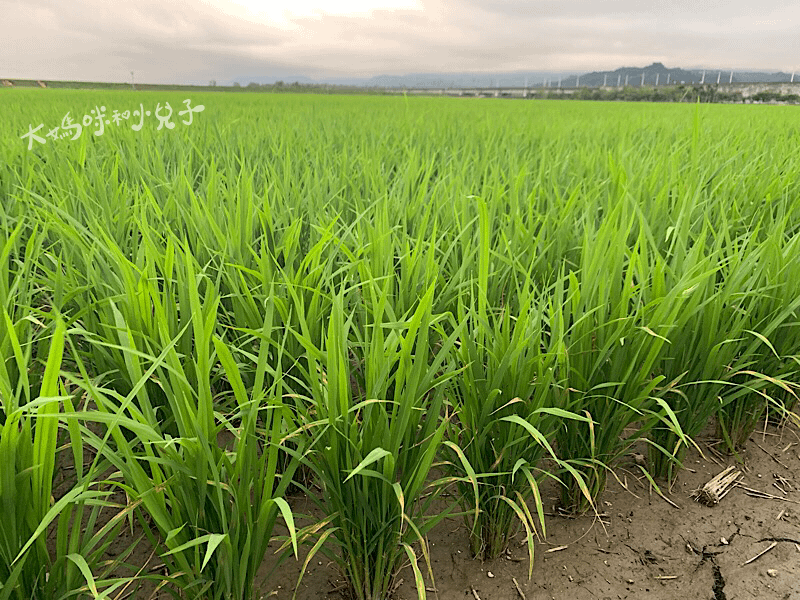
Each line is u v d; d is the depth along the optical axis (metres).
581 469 2.29
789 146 6.77
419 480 1.67
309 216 3.45
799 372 2.66
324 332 2.22
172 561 1.91
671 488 2.57
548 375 1.86
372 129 8.95
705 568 2.14
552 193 4.32
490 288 2.75
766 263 2.51
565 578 2.08
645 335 2.08
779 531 2.32
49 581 1.48
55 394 1.29
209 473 1.58
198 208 3.06
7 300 2.02
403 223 3.25
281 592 1.98
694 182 3.45
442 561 2.14
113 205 3.58
